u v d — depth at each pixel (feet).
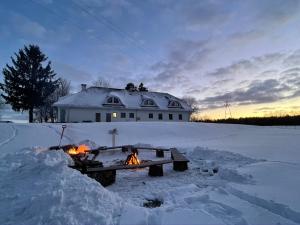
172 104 139.64
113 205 13.82
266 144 53.31
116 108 119.75
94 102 117.08
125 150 47.37
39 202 12.61
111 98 120.47
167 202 16.60
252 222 11.80
